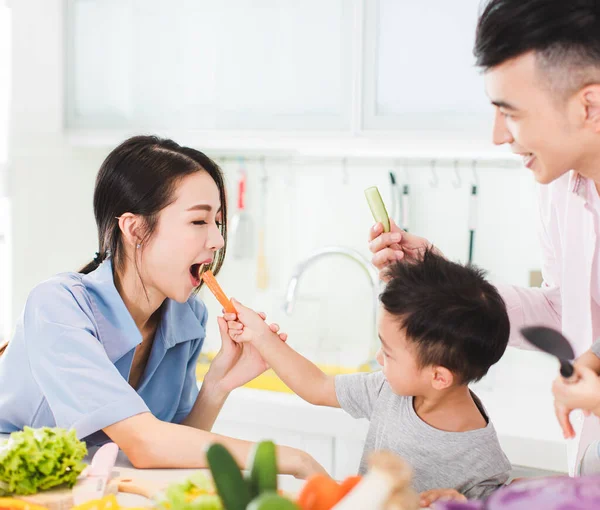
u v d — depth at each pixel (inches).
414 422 46.3
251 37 89.4
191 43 91.8
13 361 50.4
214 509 31.0
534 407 82.6
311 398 52.6
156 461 43.2
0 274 91.4
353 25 84.8
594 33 36.8
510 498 28.1
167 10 92.4
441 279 44.1
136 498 37.9
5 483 36.7
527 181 93.7
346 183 101.3
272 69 88.9
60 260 98.0
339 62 86.0
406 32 83.4
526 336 36.0
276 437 83.1
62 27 96.3
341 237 102.3
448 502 29.5
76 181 100.2
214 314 107.2
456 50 81.9
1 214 90.7
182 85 92.5
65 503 36.2
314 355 99.3
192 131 92.4
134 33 93.7
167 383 57.5
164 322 55.6
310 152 94.7
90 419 44.1
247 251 105.8
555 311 61.2
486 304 43.3
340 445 80.4
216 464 27.9
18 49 89.3
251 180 105.5
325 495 29.9
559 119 39.3
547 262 62.8
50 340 46.1
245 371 55.7
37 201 93.5
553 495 27.8
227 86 90.8
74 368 45.3
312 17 86.6
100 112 95.9
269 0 88.1
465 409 46.0
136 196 49.5
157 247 50.0
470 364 43.1
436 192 97.9
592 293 55.4
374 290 89.7
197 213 49.9
